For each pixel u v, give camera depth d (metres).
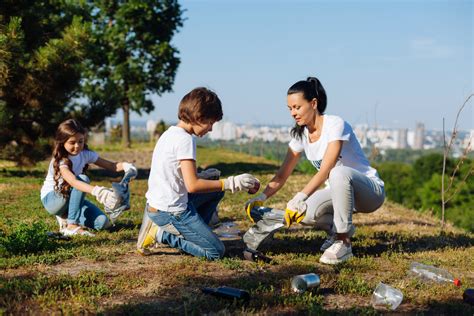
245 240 4.51
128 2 28.56
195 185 4.22
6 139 13.45
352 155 4.76
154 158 4.40
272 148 26.97
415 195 46.50
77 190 5.58
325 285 3.87
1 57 11.08
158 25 29.31
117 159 21.66
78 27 12.10
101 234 5.61
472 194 39.31
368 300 3.62
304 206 4.30
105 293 3.52
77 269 4.15
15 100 12.99
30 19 12.74
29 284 3.58
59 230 5.89
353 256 4.73
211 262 4.39
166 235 4.53
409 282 4.02
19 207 7.72
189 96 4.29
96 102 14.33
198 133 4.42
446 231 6.59
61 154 5.47
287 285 3.73
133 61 28.50
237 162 20.59
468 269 4.62
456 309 3.46
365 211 4.95
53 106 13.45
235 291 3.42
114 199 4.79
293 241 5.45
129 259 4.53
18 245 4.60
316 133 4.68
